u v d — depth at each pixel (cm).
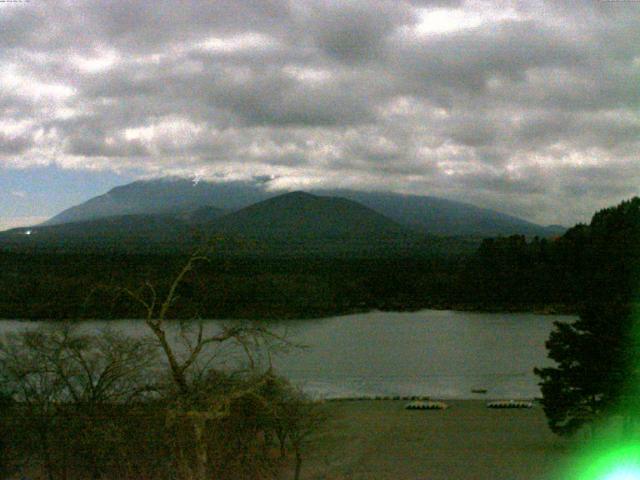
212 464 3494
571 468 5134
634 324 5609
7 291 14062
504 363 11762
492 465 5253
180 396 2659
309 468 5109
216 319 8312
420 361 11862
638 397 5519
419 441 6184
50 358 4131
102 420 3750
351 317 19050
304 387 9344
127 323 6550
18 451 4094
